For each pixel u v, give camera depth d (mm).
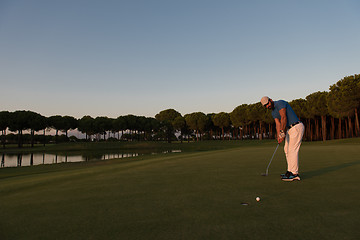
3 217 2730
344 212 2598
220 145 54844
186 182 4598
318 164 6805
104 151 44531
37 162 26328
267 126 74438
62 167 15852
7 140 85250
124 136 100812
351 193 3434
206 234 2072
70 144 63594
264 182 4395
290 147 4578
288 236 1997
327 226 2205
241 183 4344
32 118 61375
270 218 2453
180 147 54531
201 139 95250
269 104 4891
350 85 32031
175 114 104562
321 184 4086
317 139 54562
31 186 4871
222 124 76688
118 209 2920
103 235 2119
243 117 65562
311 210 2689
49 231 2258
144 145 61125
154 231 2178
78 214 2766
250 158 9195
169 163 8453
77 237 2090
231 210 2758
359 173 5137
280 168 6242
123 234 2129
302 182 4293
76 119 81312
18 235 2184
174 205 3025
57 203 3318
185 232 2133
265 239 1944
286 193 3514
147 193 3760
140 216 2623
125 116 87562
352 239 1916
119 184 4625
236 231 2129
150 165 8062
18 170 15117
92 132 82375
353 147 15695
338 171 5449
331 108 36062
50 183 5164
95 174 6332
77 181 5219
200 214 2637
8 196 3934
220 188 3963
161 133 92875
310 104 46625
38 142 88750
